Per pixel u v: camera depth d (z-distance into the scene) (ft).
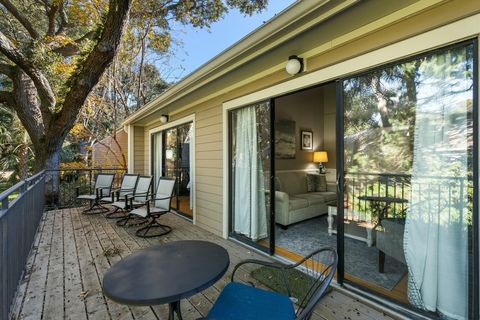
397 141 6.46
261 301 4.86
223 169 12.44
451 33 5.30
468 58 5.17
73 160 41.75
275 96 9.73
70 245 11.29
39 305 6.71
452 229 5.41
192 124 15.51
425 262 5.85
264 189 10.46
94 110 32.83
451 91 5.41
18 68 21.50
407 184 6.32
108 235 12.74
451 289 5.41
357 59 6.93
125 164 31.53
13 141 37.47
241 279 8.01
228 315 4.42
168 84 40.78
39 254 10.25
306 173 17.38
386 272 6.82
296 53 8.44
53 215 17.13
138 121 21.91
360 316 6.14
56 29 25.79
